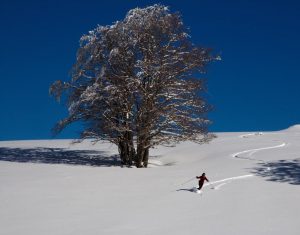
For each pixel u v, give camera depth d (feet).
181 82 94.58
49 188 62.03
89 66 96.89
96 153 127.95
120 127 93.56
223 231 40.27
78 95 98.58
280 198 53.93
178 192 58.34
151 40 93.09
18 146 153.28
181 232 40.09
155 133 95.86
